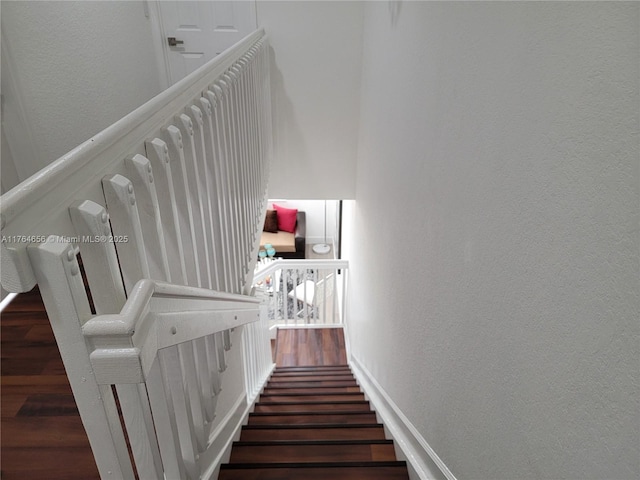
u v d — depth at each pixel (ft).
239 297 5.48
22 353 6.04
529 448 3.09
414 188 6.38
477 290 3.99
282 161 13.97
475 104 3.90
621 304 2.07
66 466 4.43
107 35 9.95
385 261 9.10
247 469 5.95
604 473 2.25
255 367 11.26
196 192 4.35
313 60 12.53
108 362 2.15
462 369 4.46
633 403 2.02
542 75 2.74
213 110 5.02
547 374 2.80
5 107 7.97
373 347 10.85
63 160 2.15
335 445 6.89
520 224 3.10
